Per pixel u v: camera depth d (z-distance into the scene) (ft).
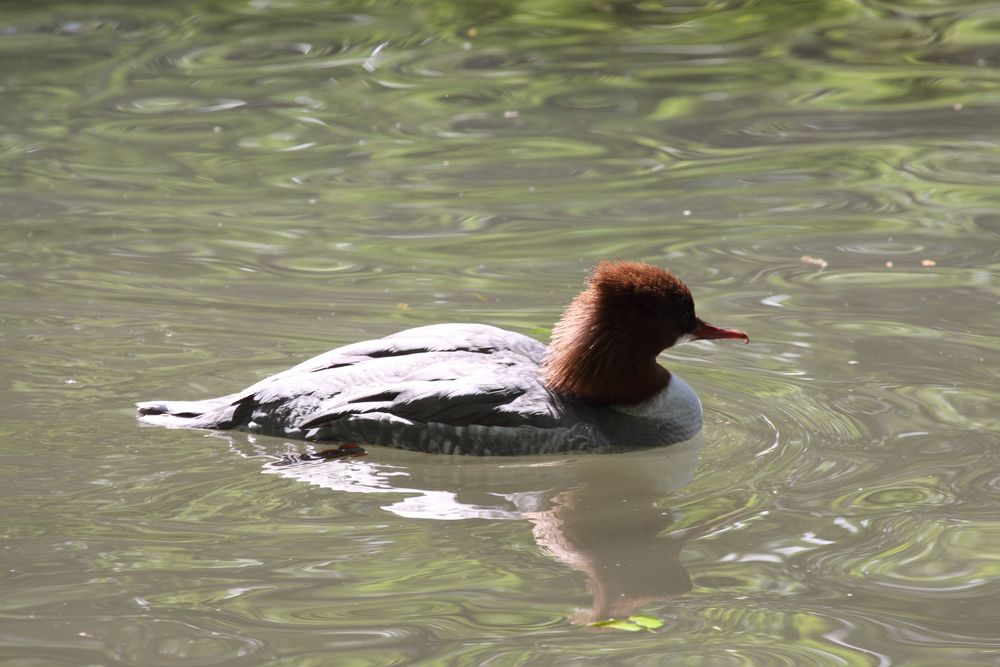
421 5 94.32
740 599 27.22
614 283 36.68
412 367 36.35
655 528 30.78
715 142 67.46
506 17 91.40
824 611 26.63
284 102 75.10
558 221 56.34
